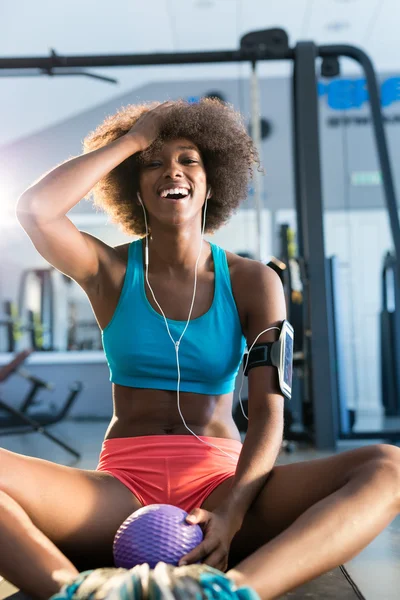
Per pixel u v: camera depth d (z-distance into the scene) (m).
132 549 1.20
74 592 0.98
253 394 1.56
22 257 7.23
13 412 3.82
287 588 1.14
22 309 7.23
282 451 4.10
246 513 1.48
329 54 4.59
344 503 1.22
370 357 7.40
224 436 1.61
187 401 1.59
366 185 7.86
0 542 1.18
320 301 4.30
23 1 6.47
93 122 7.38
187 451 1.53
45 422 5.46
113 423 1.63
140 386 1.59
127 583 0.96
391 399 6.15
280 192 7.70
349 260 7.73
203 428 1.59
